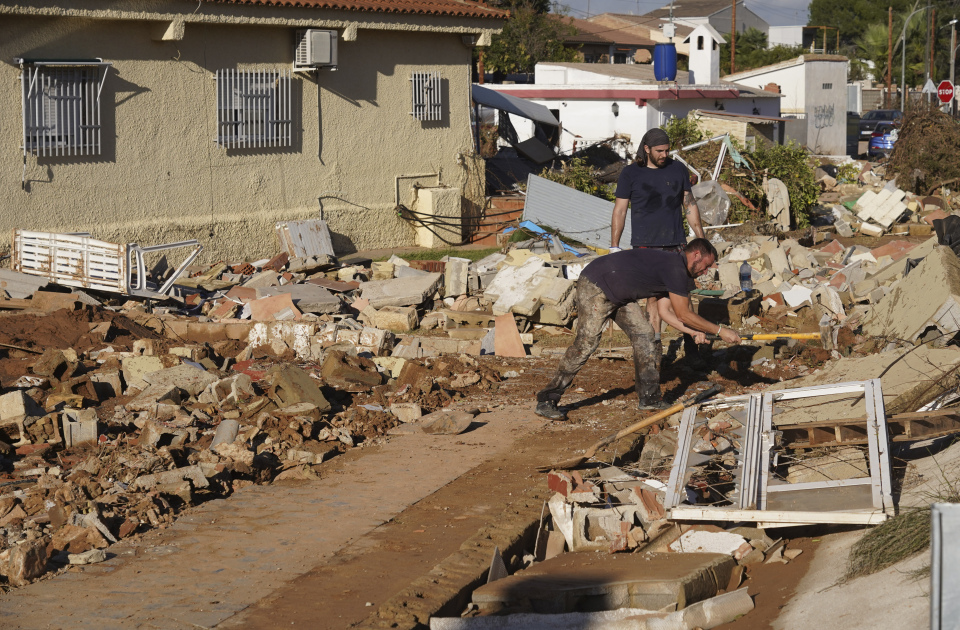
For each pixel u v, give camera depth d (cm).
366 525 573
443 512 592
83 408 816
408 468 684
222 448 669
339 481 659
